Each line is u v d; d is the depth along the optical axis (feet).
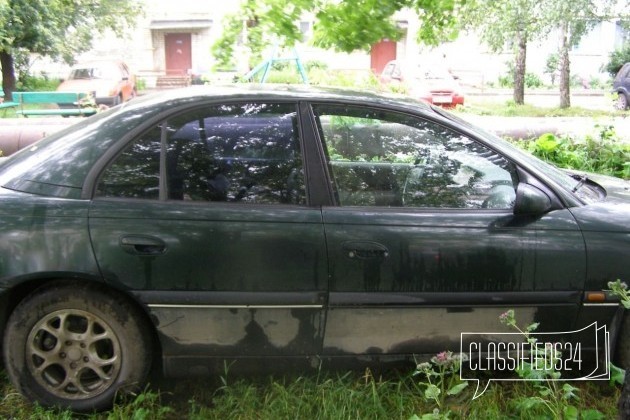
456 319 10.00
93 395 9.89
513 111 60.54
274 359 9.99
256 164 10.05
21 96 42.73
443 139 10.62
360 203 10.05
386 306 9.80
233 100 10.28
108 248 9.37
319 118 10.34
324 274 9.68
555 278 9.95
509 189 10.35
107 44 92.12
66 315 9.68
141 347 9.85
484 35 59.67
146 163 9.84
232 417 9.82
